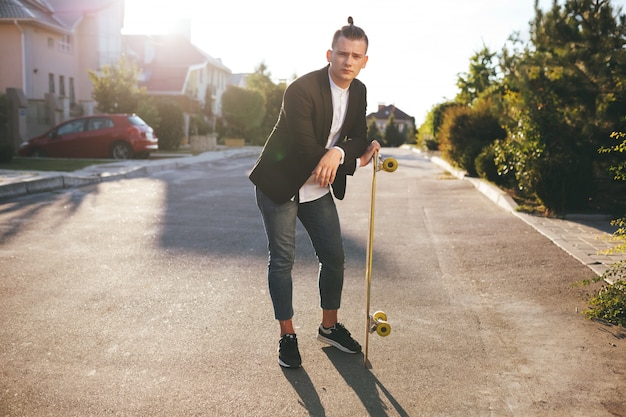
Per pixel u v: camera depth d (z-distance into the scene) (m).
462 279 5.36
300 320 4.25
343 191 3.60
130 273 5.46
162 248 6.52
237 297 4.77
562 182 8.56
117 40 38.72
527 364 3.48
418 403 3.01
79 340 3.82
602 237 6.90
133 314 4.34
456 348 3.73
